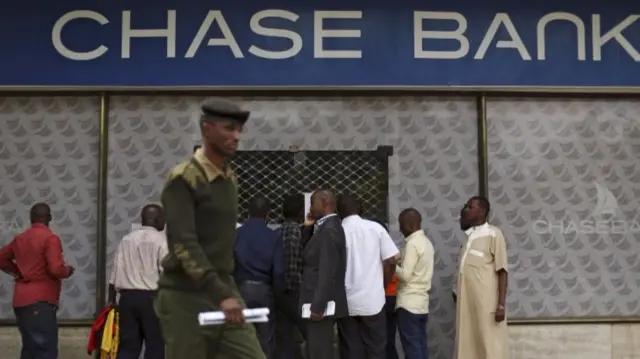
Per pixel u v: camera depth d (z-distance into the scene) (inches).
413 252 319.9
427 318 330.0
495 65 353.1
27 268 303.0
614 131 361.1
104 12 348.8
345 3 351.6
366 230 301.4
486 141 356.5
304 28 350.6
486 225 308.7
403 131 356.8
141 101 354.3
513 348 351.6
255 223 300.8
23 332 304.7
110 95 353.7
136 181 351.9
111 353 308.5
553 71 354.3
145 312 309.9
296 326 324.8
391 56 351.3
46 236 303.6
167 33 348.2
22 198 351.3
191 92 352.5
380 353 301.4
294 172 353.7
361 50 350.9
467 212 311.9
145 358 312.7
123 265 311.7
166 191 163.9
